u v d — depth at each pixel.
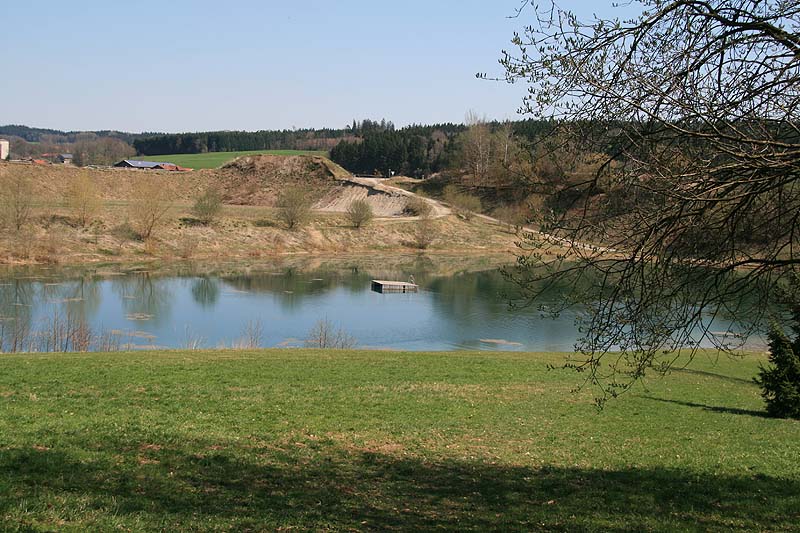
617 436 17.16
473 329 43.44
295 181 145.25
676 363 29.91
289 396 20.48
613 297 8.67
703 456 15.05
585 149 8.27
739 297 8.96
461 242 94.19
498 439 16.55
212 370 24.12
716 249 8.67
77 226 75.00
